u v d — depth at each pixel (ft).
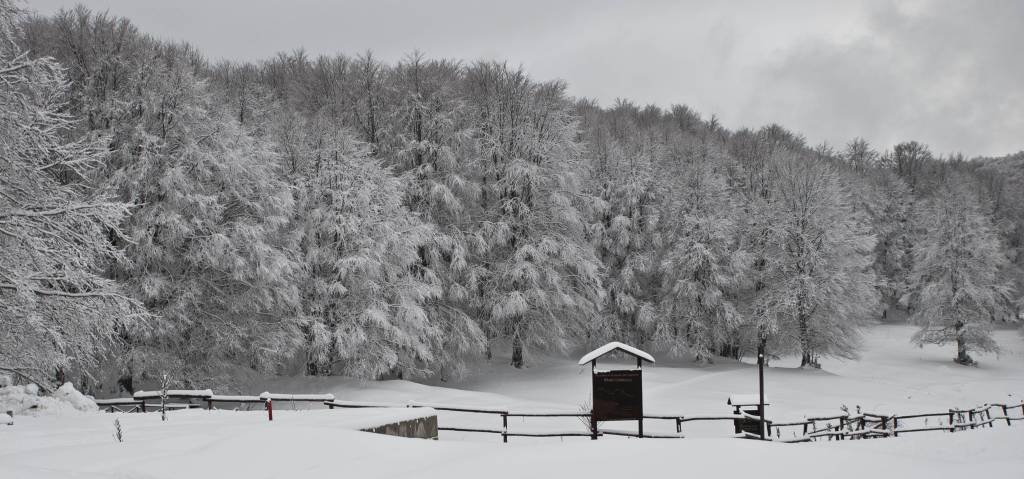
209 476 26.40
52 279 53.16
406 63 118.21
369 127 118.11
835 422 76.89
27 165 52.42
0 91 50.11
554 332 116.06
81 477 23.99
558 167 118.93
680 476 24.04
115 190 76.48
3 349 53.67
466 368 109.60
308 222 96.58
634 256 133.39
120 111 80.23
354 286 95.91
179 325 80.94
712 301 127.03
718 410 79.00
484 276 113.70
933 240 188.65
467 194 114.62
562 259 116.98
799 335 134.92
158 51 91.04
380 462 28.89
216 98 95.61
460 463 27.68
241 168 85.76
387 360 93.09
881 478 23.21
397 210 100.94
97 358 77.36
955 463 25.38
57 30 83.97
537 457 27.89
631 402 39.01
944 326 178.40
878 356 185.37
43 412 46.29
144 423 41.75
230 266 83.97
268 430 32.91
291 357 92.02
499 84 123.34
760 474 23.98
